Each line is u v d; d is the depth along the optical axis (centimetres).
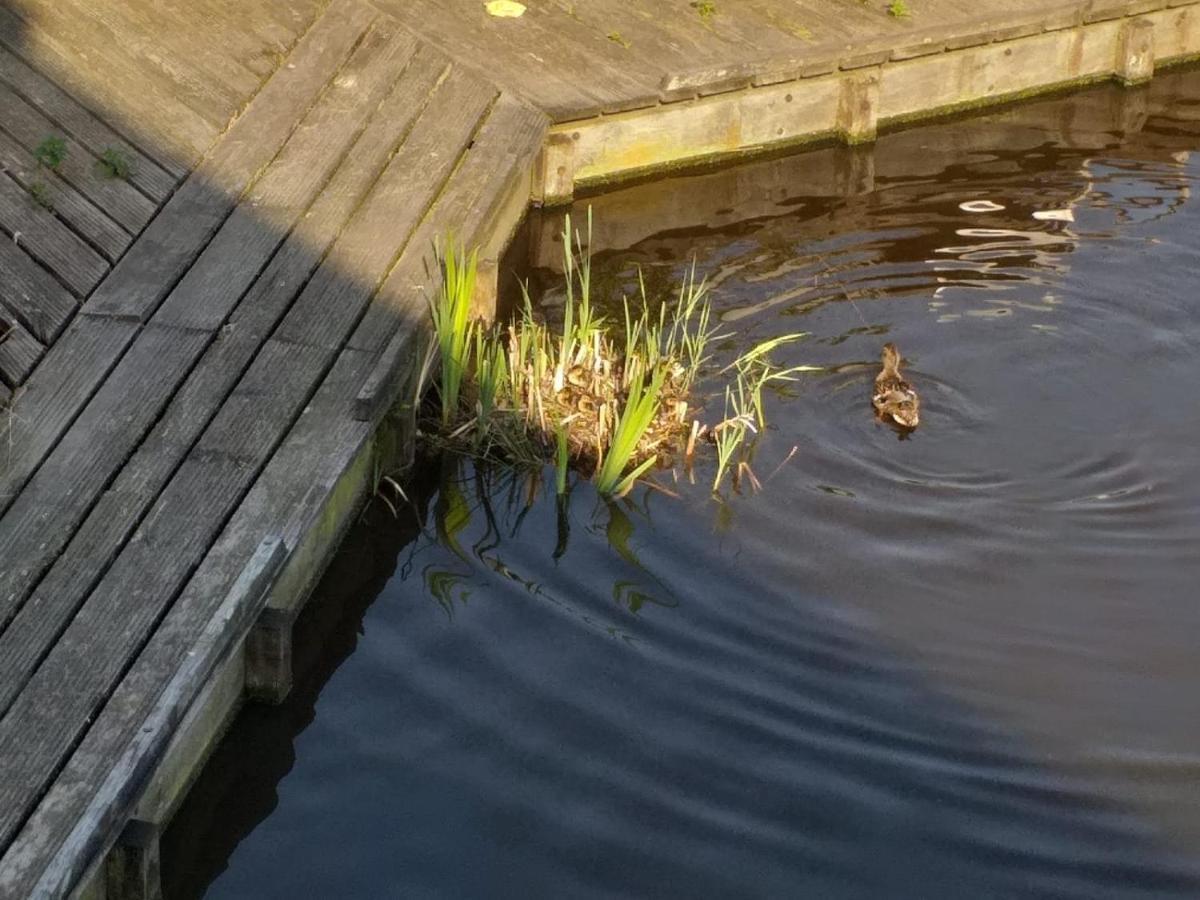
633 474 906
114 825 744
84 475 837
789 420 941
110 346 885
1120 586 870
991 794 798
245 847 784
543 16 1149
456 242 961
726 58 1127
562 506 905
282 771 805
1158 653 846
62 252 925
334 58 1066
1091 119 1182
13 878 732
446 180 1006
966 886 774
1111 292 1017
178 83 1030
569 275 944
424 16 1131
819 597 863
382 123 1031
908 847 784
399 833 786
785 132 1136
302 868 778
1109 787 801
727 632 851
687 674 835
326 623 854
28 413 857
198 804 795
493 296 970
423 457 925
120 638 789
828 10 1177
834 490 908
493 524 895
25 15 1052
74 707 771
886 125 1167
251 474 843
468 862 779
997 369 968
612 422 933
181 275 924
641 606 861
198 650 781
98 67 1029
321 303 918
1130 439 934
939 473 916
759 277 1033
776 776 802
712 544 885
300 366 888
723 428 926
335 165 996
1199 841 787
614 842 784
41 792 752
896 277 1031
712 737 814
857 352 977
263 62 1053
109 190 960
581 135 1088
